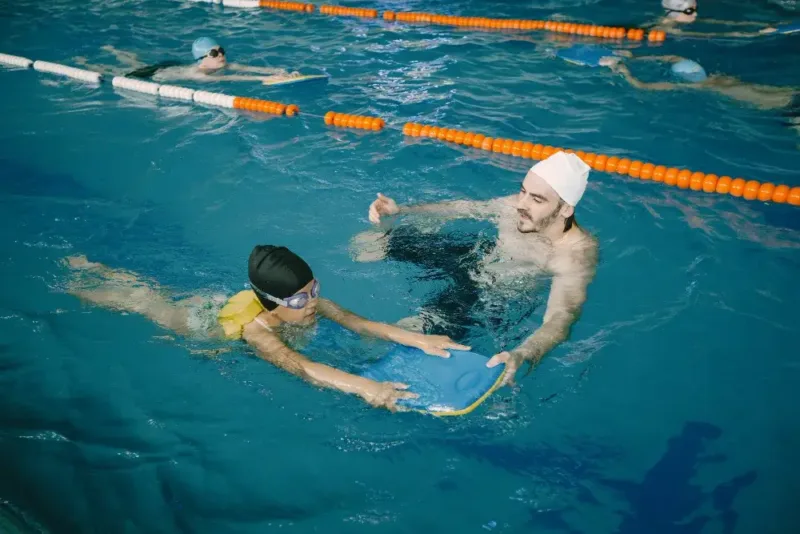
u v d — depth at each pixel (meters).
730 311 3.61
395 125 5.95
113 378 3.31
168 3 9.79
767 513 2.54
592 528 2.53
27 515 2.63
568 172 3.53
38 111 6.46
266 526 2.58
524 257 3.80
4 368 3.38
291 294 3.25
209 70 7.24
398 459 2.85
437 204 4.37
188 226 4.56
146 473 2.82
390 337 3.34
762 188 4.68
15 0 9.95
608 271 3.95
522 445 2.88
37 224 4.59
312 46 7.97
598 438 2.90
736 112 5.82
